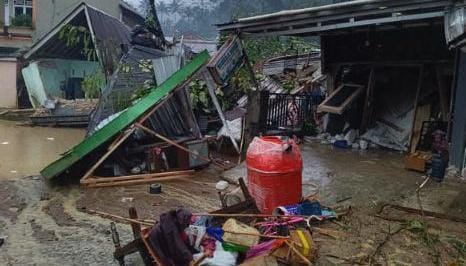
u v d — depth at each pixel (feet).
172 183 25.20
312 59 57.62
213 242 13.97
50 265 15.15
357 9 24.97
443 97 31.30
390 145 33.83
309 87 45.47
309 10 27.17
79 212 20.54
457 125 25.88
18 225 18.92
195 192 23.47
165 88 27.61
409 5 22.65
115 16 84.84
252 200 17.06
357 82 38.45
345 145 33.96
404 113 35.91
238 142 32.50
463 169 24.59
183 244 13.19
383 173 25.41
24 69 63.46
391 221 17.65
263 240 14.55
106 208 20.98
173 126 31.50
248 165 18.12
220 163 29.55
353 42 37.40
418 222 17.13
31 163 32.07
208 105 36.88
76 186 24.79
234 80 36.06
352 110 37.06
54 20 78.38
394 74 37.70
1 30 73.92
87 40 57.41
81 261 15.44
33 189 24.45
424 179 24.12
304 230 15.12
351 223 17.35
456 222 17.57
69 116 51.88
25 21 75.87
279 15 28.84
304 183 23.48
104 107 38.24
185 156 27.32
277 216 16.06
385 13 24.12
